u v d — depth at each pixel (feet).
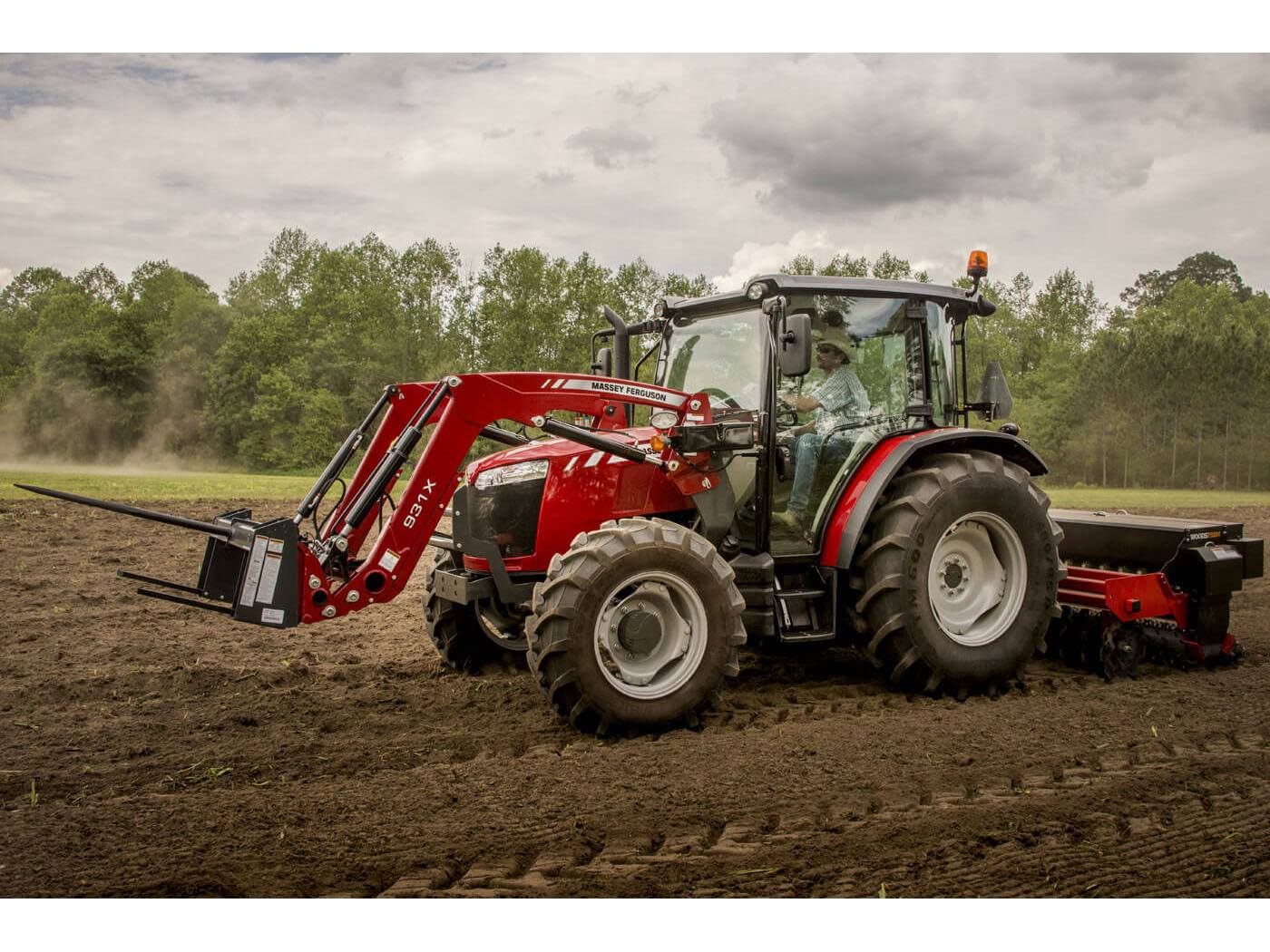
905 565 16.22
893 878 10.02
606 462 16.08
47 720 15.26
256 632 21.62
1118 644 18.19
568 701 14.24
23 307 227.61
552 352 155.63
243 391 173.27
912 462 17.61
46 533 35.47
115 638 20.67
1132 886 9.84
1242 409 145.28
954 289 18.83
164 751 13.87
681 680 14.67
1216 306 232.73
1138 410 152.46
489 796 12.13
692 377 18.40
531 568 15.87
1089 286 220.23
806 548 17.08
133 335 192.95
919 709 16.12
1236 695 16.94
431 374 169.17
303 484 68.85
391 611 24.52
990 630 17.17
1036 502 17.44
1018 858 10.44
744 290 17.17
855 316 17.65
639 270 155.12
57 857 10.31
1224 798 12.09
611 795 12.17
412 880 9.87
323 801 11.95
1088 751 13.97
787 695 16.98
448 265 178.19
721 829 11.30
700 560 14.69
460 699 16.55
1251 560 19.38
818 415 17.25
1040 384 195.11
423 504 14.98
